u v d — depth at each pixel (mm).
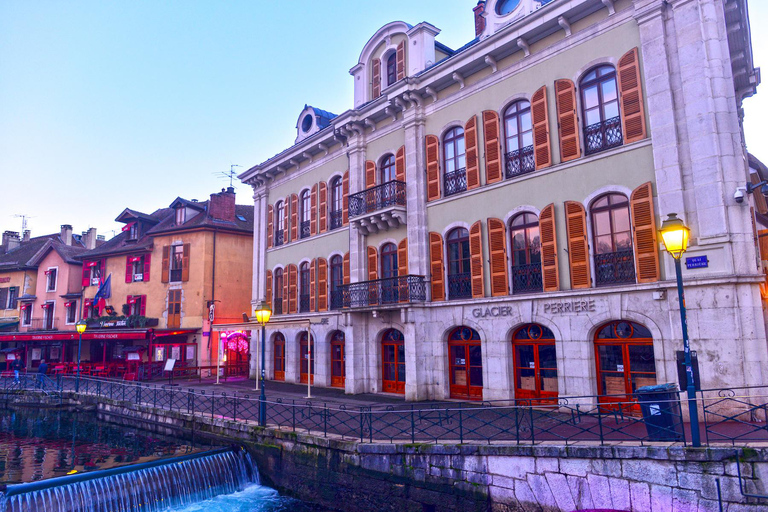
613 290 12148
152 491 10891
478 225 15352
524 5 15406
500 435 10375
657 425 8531
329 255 21109
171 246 30844
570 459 8445
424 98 17594
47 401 21953
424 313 16469
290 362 22531
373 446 10344
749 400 10078
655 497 7723
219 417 14234
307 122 24203
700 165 11125
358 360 18484
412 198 17234
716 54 11281
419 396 15992
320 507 11016
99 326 31516
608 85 13062
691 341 10914
